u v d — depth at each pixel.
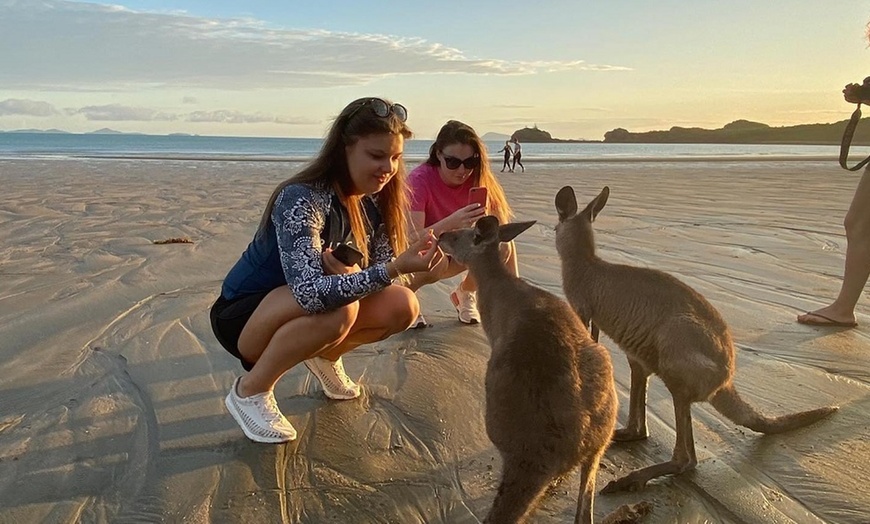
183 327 4.77
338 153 3.26
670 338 3.03
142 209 10.26
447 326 4.95
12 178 15.98
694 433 3.35
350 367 4.19
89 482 2.96
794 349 4.29
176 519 2.72
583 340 2.62
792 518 2.66
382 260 3.79
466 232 3.53
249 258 3.41
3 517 2.72
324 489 2.93
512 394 2.40
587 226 3.74
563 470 2.37
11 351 4.32
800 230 8.24
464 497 2.86
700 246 7.32
